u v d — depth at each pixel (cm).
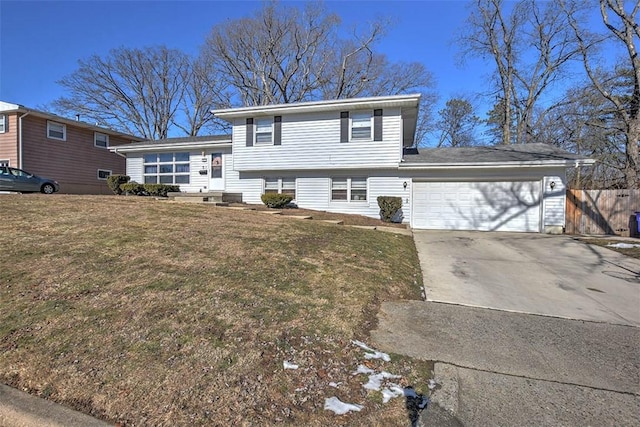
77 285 396
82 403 220
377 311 411
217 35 2752
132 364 259
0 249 501
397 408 229
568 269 684
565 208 1193
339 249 688
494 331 371
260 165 1458
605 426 218
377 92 2769
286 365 271
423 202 1310
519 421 221
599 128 1848
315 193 1429
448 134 3422
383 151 1320
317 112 1391
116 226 689
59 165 1875
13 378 242
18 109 1661
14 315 323
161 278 430
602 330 381
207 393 231
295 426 206
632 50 1440
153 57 3142
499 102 2348
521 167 1198
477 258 776
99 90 2997
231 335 309
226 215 952
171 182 1661
